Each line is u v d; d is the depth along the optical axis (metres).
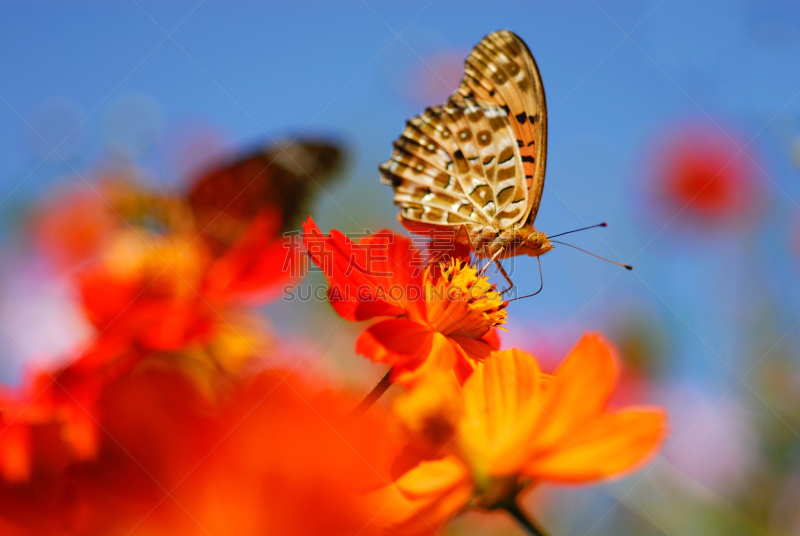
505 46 0.34
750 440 0.35
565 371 0.17
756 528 0.33
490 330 0.30
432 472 0.16
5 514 0.12
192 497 0.10
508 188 0.34
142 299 0.24
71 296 0.25
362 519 0.10
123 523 0.10
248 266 0.20
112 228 0.28
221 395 0.11
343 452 0.10
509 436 0.16
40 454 0.12
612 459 0.16
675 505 0.28
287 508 0.10
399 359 0.28
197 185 0.28
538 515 0.30
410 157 0.33
